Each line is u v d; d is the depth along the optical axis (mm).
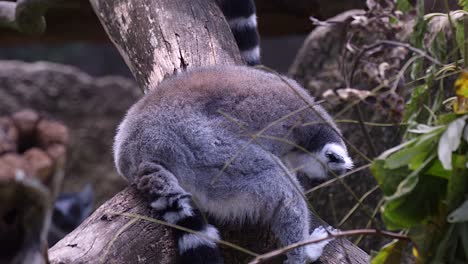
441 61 7148
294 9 15094
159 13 10102
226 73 8500
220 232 7875
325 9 14203
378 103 6539
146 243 7320
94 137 24156
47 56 37188
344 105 12961
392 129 12484
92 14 15797
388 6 7230
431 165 5648
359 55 6684
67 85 24438
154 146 7766
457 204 5539
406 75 8133
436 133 5516
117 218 7453
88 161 23953
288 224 7664
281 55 38031
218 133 7797
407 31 6980
